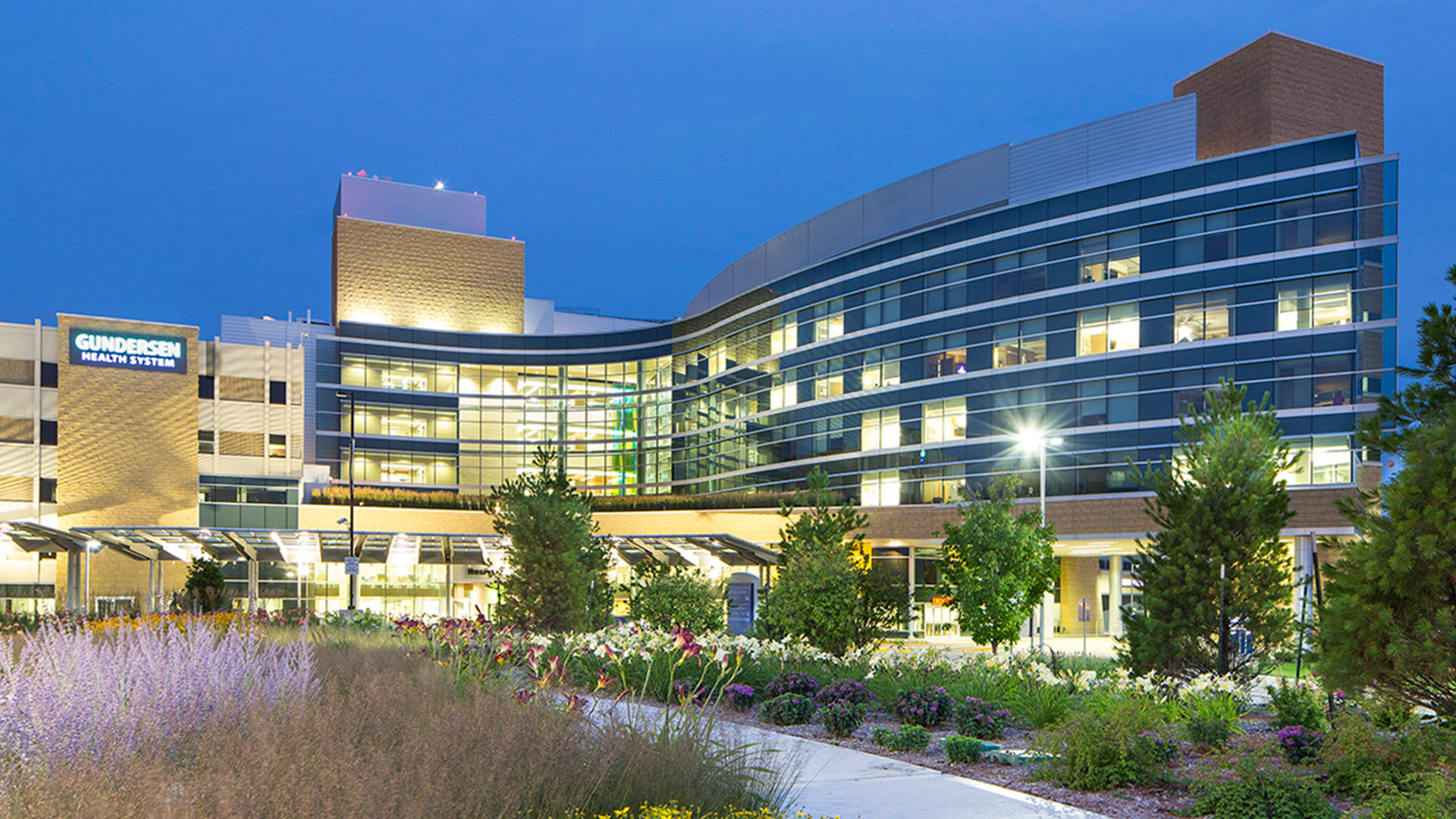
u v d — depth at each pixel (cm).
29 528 4341
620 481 7981
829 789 995
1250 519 1706
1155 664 1705
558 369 8169
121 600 4812
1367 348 4219
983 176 5500
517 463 8006
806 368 6366
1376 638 947
